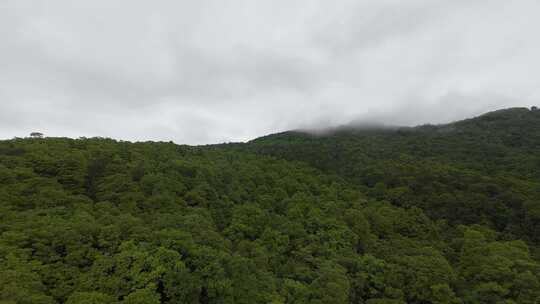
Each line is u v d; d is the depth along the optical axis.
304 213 52.25
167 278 23.53
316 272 35.59
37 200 34.38
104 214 33.34
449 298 32.81
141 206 39.81
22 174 38.66
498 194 56.19
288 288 31.97
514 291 32.62
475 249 41.41
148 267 24.38
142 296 21.38
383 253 42.84
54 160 44.16
